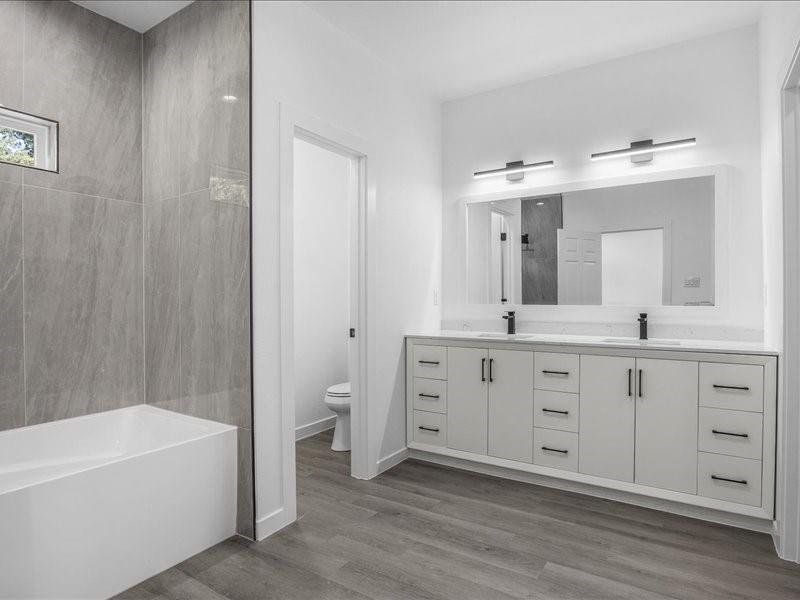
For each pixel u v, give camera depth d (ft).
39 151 7.78
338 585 6.23
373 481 9.82
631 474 8.57
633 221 10.26
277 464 7.73
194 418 8.14
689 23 9.13
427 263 12.03
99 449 8.26
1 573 5.17
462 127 12.46
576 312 10.88
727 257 9.32
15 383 7.37
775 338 7.67
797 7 5.98
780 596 5.97
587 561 6.78
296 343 12.55
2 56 7.23
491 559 6.84
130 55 8.92
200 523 7.09
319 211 13.26
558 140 11.16
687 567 6.63
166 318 8.64
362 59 9.76
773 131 7.68
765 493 7.43
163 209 8.66
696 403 8.00
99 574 5.95
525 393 9.61
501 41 9.71
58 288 7.88
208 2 7.87
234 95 7.47
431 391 10.78
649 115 10.16
